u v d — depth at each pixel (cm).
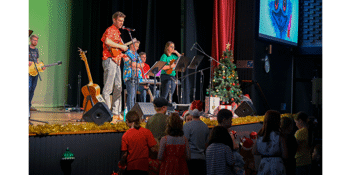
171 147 377
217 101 834
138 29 925
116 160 475
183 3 969
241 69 1023
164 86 701
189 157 386
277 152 375
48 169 416
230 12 1005
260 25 987
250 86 1012
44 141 414
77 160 438
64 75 902
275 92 1155
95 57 921
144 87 652
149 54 930
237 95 929
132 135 384
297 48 1241
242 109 726
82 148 444
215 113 782
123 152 382
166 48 730
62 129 425
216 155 364
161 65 590
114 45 551
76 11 916
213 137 371
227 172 365
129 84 582
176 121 383
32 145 404
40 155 410
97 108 469
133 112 392
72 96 912
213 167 363
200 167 424
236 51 1035
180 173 374
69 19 906
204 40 1007
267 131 380
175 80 712
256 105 1038
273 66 1135
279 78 1177
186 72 926
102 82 920
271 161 375
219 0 967
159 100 438
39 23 865
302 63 1317
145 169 385
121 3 905
